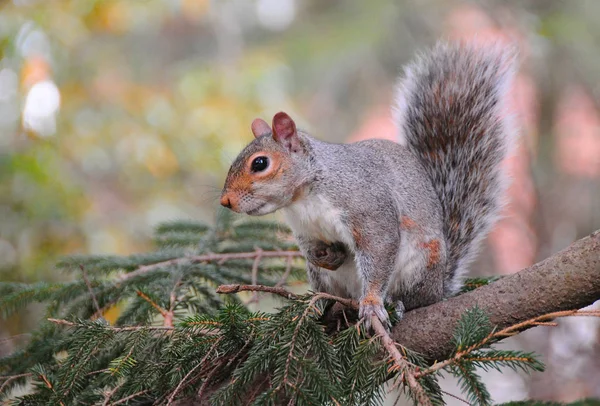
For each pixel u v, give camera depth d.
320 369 6.47
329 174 8.81
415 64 10.89
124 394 7.13
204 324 7.18
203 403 7.08
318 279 9.41
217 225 10.69
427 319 7.42
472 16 20.44
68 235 15.76
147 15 21.30
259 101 20.36
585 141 19.02
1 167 15.05
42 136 17.30
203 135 19.47
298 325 6.85
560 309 6.87
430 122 10.48
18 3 18.05
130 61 23.94
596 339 13.73
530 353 6.25
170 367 6.99
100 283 9.50
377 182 8.98
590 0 19.38
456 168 10.21
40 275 14.16
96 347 7.32
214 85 20.23
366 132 21.05
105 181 19.70
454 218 10.02
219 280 9.70
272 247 10.51
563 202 18.81
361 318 7.83
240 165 8.79
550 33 18.67
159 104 20.12
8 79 17.48
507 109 10.44
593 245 6.76
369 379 6.56
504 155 10.27
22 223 14.99
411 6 21.52
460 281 9.82
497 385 15.59
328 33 22.73
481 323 6.67
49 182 15.60
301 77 23.72
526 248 17.56
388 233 8.77
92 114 19.84
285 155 8.77
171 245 10.94
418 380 6.30
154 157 19.30
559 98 19.38
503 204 10.16
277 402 6.66
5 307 9.43
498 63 10.66
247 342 7.07
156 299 8.59
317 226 8.98
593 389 13.08
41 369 7.66
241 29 25.64
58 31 18.61
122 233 18.03
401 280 9.15
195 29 25.75
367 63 22.38
